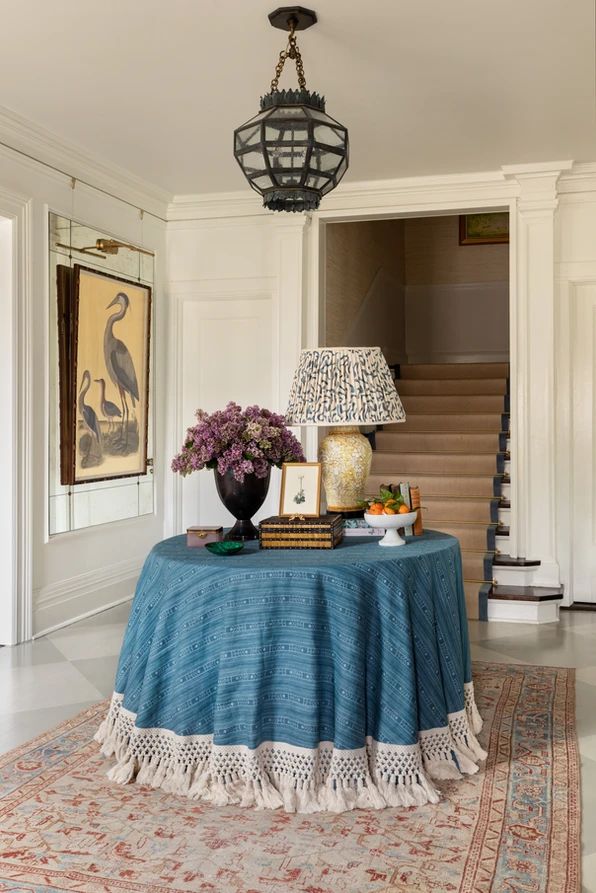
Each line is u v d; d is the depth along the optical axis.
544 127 5.09
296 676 2.86
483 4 3.59
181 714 2.95
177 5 3.60
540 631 5.37
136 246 6.34
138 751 3.02
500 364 8.54
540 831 2.63
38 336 5.16
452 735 3.15
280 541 3.30
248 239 6.61
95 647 4.95
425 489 6.74
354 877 2.37
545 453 5.93
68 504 5.53
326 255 6.80
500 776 3.06
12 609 4.97
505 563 5.91
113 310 5.93
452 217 10.08
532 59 4.14
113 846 2.56
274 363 6.57
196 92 4.57
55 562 5.40
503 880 2.34
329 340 6.95
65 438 5.43
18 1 3.57
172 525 6.85
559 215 5.97
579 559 6.09
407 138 5.28
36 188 5.15
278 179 3.12
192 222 6.73
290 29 3.78
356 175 6.08
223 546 3.19
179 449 6.85
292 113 3.04
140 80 4.41
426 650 3.05
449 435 7.39
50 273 5.29
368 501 3.67
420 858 2.47
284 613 2.89
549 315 5.90
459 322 10.09
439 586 3.20
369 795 2.82
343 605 2.88
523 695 4.02
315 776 2.84
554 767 3.14
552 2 3.58
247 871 2.41
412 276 10.22
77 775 3.10
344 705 2.84
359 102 4.69
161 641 3.02
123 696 3.29
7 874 2.39
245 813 2.78
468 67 4.23
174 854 2.51
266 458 3.55
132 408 6.23
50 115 4.89
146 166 5.88
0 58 4.14
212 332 6.86
